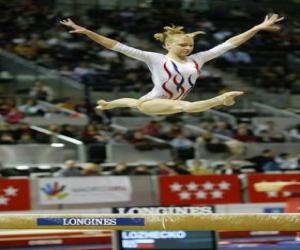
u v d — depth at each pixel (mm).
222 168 28078
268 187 17797
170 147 29906
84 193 24844
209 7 45906
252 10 45906
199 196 25594
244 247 21656
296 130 34188
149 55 11352
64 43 38281
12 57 35031
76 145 28859
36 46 37438
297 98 38906
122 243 18078
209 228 11891
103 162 28750
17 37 38156
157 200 25344
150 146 29500
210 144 29984
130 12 43438
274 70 40625
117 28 41938
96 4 44250
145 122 33250
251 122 34594
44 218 11914
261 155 29609
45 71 34656
